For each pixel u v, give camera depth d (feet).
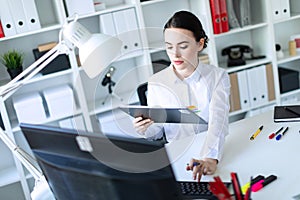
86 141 3.02
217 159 5.02
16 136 9.18
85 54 4.29
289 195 4.12
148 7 9.87
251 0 10.35
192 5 10.00
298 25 11.37
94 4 8.79
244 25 9.98
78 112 8.14
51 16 9.08
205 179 4.70
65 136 3.10
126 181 2.93
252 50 10.70
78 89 8.46
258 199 4.13
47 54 4.60
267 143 5.41
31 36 9.10
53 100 8.55
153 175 2.92
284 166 4.72
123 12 8.66
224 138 5.27
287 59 10.41
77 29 4.28
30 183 9.21
